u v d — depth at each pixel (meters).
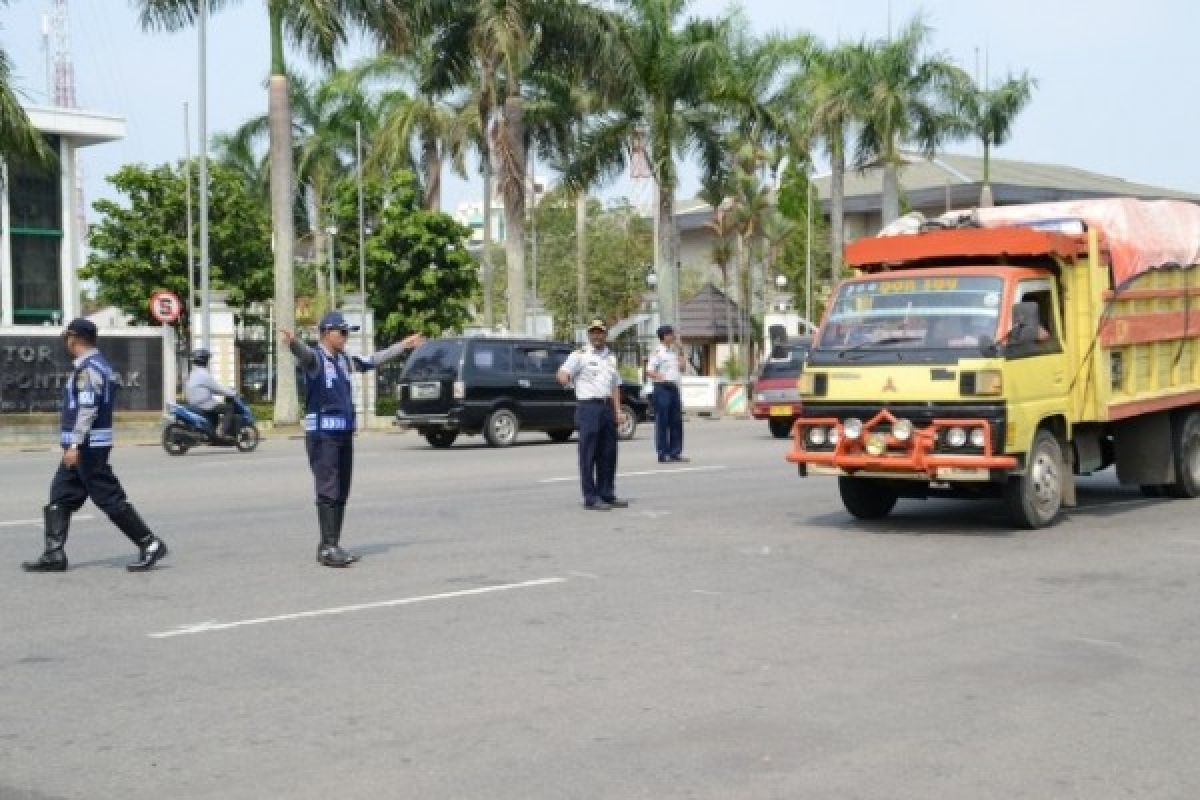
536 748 5.93
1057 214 13.46
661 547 11.59
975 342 11.66
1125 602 9.18
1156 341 13.95
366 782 5.48
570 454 22.20
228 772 5.61
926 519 13.29
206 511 14.35
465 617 8.68
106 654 7.70
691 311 60.56
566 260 57.69
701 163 40.16
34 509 14.77
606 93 34.88
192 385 23.41
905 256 12.63
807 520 13.28
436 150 46.72
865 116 43.75
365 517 13.73
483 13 32.44
